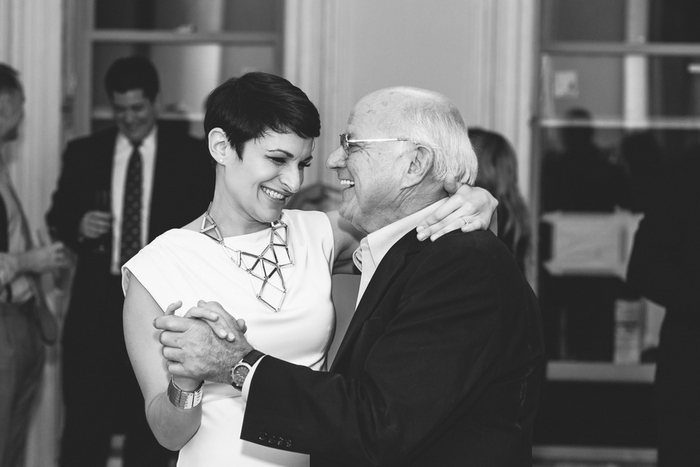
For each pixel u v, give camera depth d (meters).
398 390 1.84
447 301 1.89
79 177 4.43
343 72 4.91
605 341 5.23
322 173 4.89
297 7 4.88
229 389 2.12
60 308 4.81
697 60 5.13
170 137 4.40
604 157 5.17
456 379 1.85
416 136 2.01
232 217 2.18
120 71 4.32
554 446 5.08
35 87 4.82
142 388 2.11
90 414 4.38
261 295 2.16
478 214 2.03
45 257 3.96
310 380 1.89
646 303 5.21
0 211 3.94
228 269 2.15
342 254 2.40
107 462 4.54
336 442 1.84
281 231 2.25
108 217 4.09
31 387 4.14
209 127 2.10
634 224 5.17
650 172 5.15
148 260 2.14
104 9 5.14
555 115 5.15
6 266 3.79
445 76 4.91
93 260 4.39
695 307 3.38
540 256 5.20
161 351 2.10
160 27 5.16
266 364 1.90
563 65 5.14
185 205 4.24
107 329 4.36
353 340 2.02
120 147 4.50
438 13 4.90
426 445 1.89
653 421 5.29
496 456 1.92
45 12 4.80
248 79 2.07
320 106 4.89
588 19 5.13
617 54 5.13
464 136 2.07
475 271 1.90
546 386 5.27
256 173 2.05
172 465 4.59
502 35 4.84
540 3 5.02
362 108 2.06
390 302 1.99
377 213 2.08
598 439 5.11
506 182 3.74
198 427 2.10
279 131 2.03
